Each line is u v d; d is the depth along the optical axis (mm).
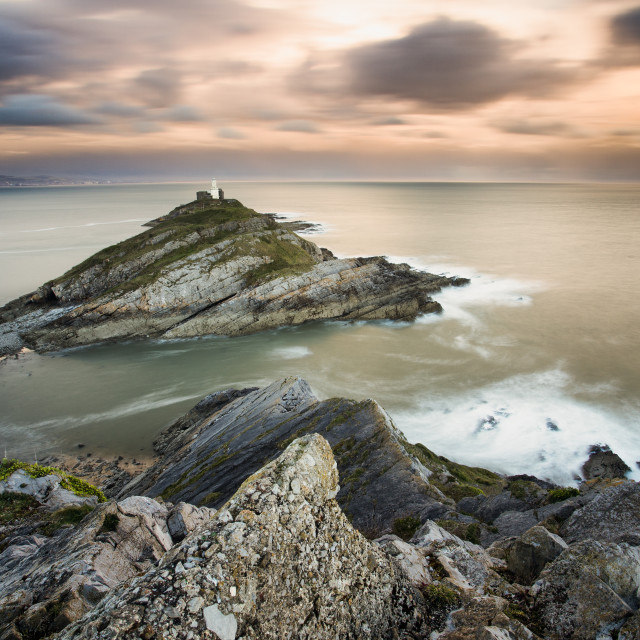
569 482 29984
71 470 34469
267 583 5207
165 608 4559
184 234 82812
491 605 7102
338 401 26734
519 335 57656
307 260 84875
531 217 191250
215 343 61562
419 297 68438
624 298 70438
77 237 144000
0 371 53500
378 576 6621
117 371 53031
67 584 9445
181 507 13617
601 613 6578
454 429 36906
